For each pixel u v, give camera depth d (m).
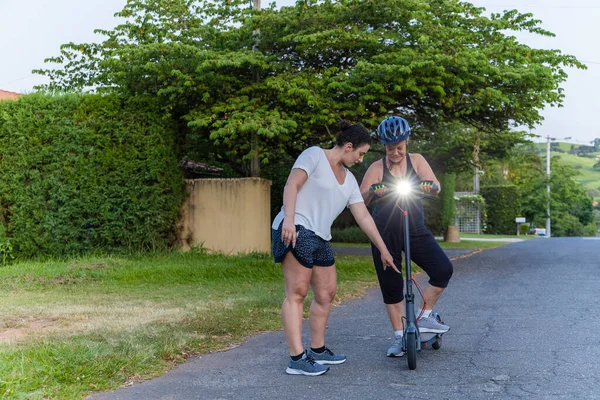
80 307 7.83
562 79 14.11
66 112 12.94
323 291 4.77
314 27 13.34
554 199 51.50
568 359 4.84
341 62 14.09
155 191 13.12
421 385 4.26
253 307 7.63
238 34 13.75
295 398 4.05
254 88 13.23
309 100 12.33
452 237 26.50
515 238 33.47
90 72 15.09
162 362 4.95
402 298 5.13
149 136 13.11
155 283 10.39
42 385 4.22
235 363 5.01
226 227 13.81
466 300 8.06
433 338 5.10
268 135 11.91
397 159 4.97
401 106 14.56
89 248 12.91
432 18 13.32
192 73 13.19
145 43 13.74
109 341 5.48
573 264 12.63
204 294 9.12
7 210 13.01
